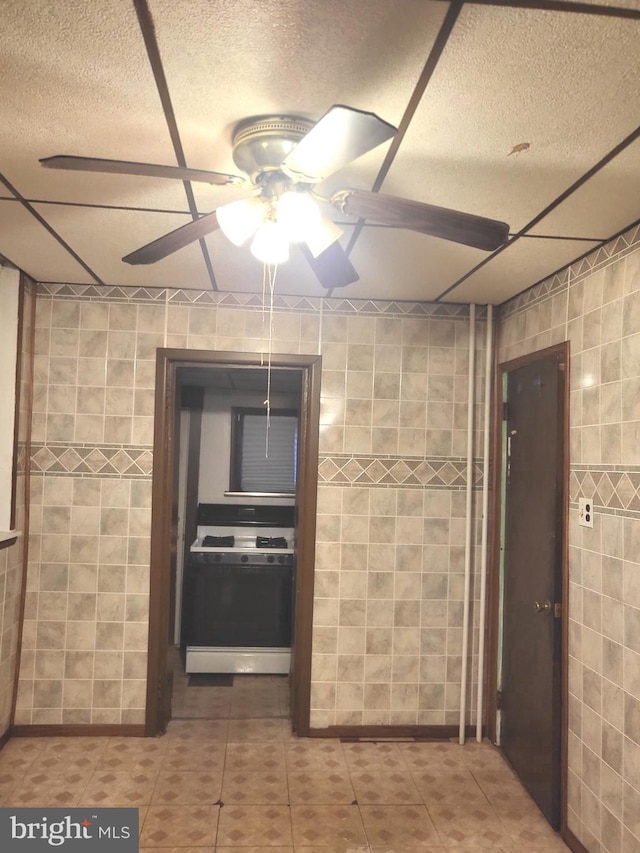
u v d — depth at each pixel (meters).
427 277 2.61
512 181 1.65
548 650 2.41
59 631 2.91
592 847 2.07
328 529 3.02
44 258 2.49
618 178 1.61
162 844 2.16
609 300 2.10
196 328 2.99
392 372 3.07
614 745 1.97
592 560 2.14
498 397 3.06
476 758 2.84
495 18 1.04
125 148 1.52
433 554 3.06
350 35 1.10
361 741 2.97
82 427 2.93
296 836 2.23
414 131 1.40
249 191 1.72
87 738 2.89
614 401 2.04
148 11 1.04
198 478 4.33
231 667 3.78
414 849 2.19
